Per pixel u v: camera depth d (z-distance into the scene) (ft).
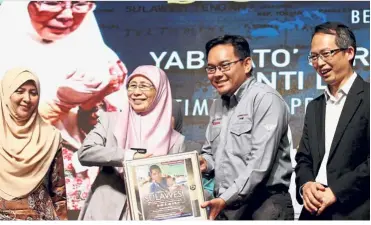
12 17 14.47
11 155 12.28
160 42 14.32
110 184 12.65
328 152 11.54
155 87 13.06
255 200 11.89
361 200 11.34
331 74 11.74
